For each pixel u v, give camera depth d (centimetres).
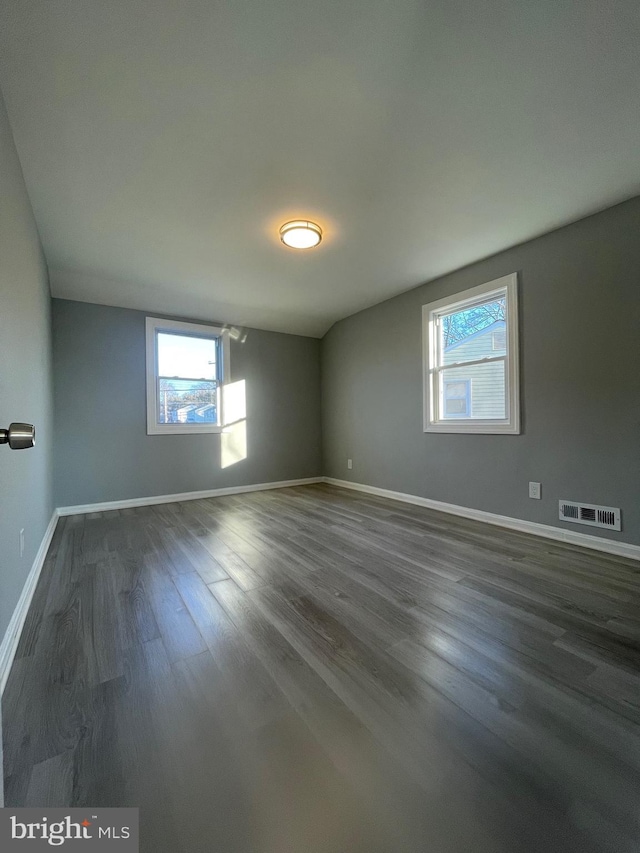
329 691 122
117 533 300
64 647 146
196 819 82
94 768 94
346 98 158
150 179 210
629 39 135
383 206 241
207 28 129
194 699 118
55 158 191
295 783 91
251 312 461
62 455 370
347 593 190
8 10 121
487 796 88
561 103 163
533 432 289
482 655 139
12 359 167
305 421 546
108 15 124
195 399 459
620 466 242
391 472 432
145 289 379
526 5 124
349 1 122
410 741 103
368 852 76
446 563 230
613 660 136
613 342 244
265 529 308
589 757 97
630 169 207
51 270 329
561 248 269
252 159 195
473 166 203
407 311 405
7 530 145
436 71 147
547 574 212
